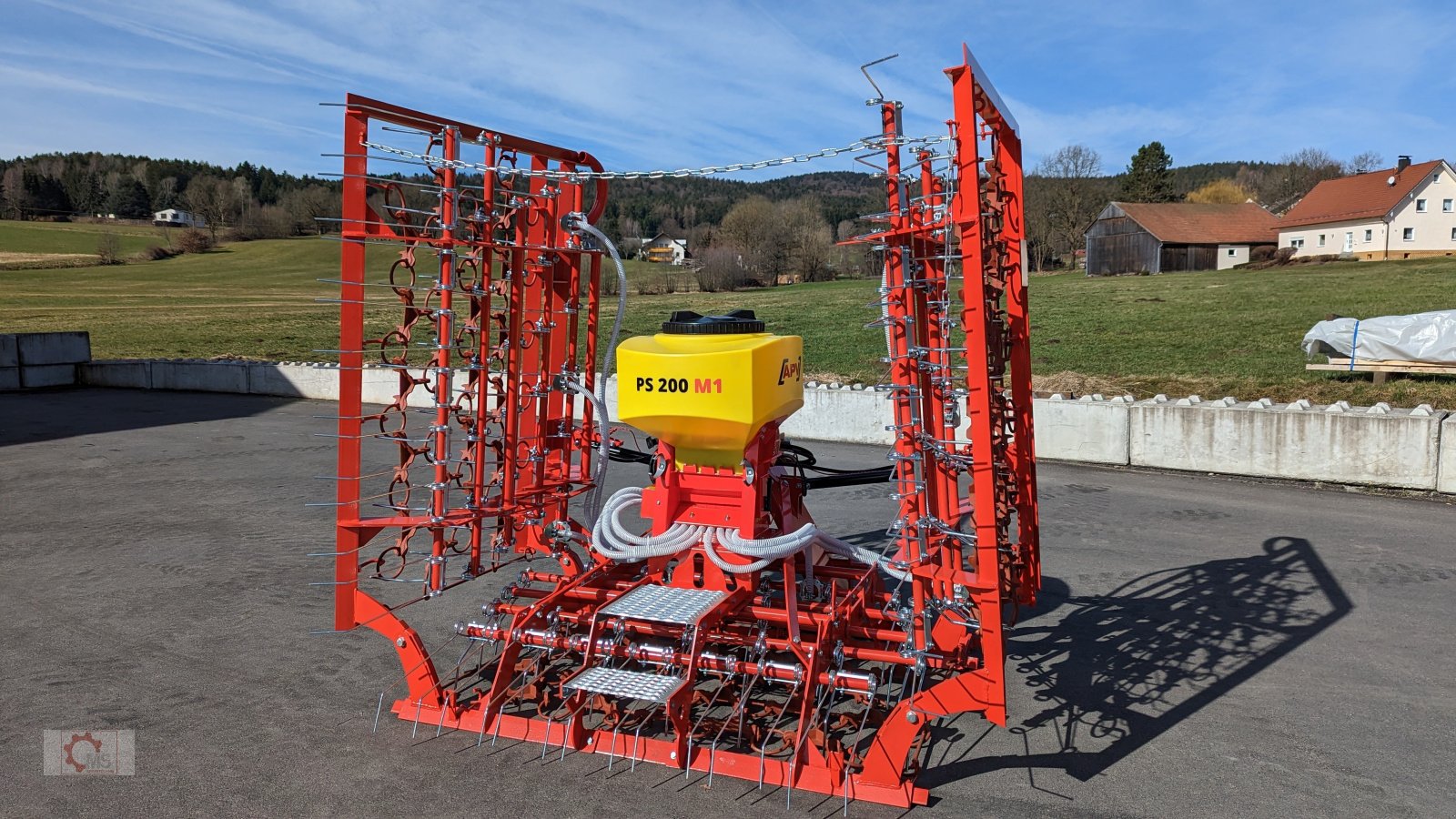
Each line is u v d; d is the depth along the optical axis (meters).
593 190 4.97
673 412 4.04
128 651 5.18
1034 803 3.57
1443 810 3.49
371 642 5.32
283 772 3.81
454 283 4.18
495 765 3.85
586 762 3.88
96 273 65.50
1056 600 5.98
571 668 4.73
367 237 3.91
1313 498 8.55
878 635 4.08
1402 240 57.69
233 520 8.37
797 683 3.78
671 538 4.27
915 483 3.50
